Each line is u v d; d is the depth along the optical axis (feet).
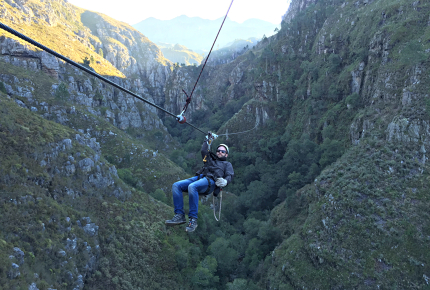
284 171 354.13
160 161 338.54
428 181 200.03
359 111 328.49
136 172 314.76
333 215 205.36
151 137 511.40
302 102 471.21
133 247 169.48
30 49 390.63
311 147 366.22
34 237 122.52
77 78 444.55
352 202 202.39
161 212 218.18
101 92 478.18
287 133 443.32
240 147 493.36
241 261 234.38
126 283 147.64
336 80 410.93
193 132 610.65
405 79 277.85
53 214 140.77
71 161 176.65
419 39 291.38
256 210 325.01
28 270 108.68
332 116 375.66
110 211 181.27
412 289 161.79
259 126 505.25
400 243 176.96
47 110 314.55
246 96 622.13
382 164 219.61
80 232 148.66
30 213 132.36
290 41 595.47
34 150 159.02
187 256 186.60
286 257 203.62
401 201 195.62
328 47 463.42
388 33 332.60
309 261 192.85
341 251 185.47
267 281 201.77
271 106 515.50
